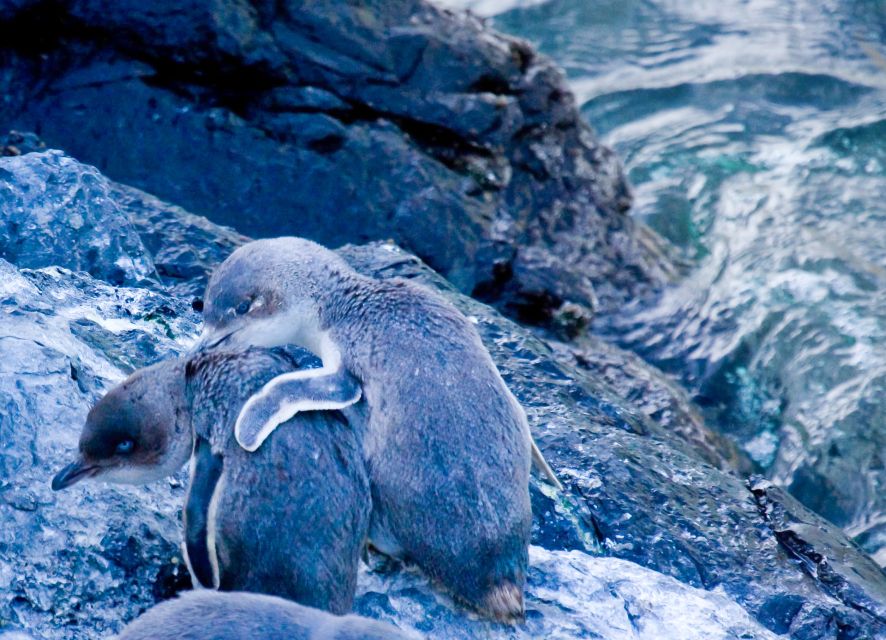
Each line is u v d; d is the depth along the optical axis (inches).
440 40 995.3
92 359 532.4
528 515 446.6
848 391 1002.7
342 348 459.2
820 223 1226.0
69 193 675.4
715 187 1304.1
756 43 1550.2
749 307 1089.4
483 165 1008.9
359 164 962.7
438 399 434.3
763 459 971.3
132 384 440.1
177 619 339.9
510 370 681.6
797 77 1471.5
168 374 442.6
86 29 962.1
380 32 980.6
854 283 1116.5
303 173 956.6
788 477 951.6
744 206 1263.5
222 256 748.0
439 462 429.1
